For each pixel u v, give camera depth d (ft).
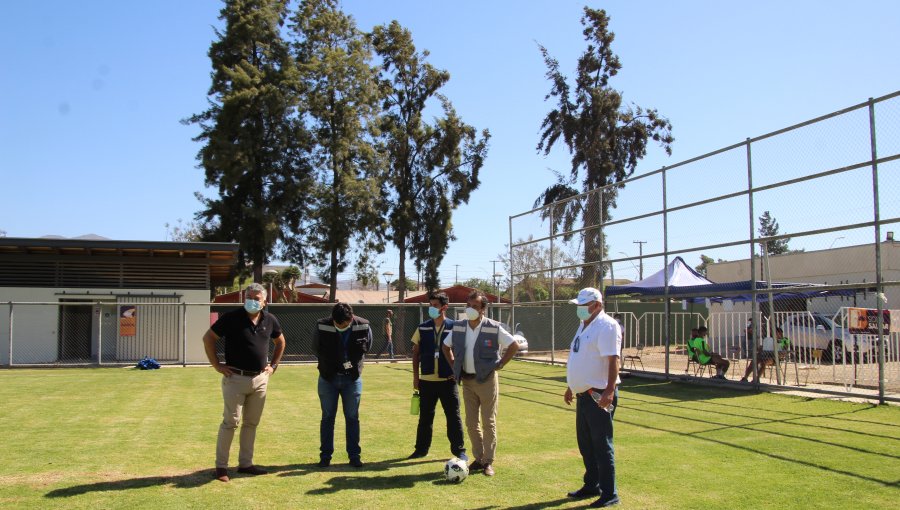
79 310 79.15
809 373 50.75
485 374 22.65
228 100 106.32
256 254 111.24
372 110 117.08
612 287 60.34
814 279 74.49
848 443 27.68
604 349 19.03
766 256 45.85
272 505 18.71
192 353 80.79
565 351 83.15
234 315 22.25
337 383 23.82
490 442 22.88
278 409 38.11
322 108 114.11
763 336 52.54
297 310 88.79
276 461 24.38
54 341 77.87
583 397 19.62
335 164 115.14
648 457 25.08
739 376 55.72
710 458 24.93
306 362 81.00
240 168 106.01
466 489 20.67
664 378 54.19
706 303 60.18
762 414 35.68
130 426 31.73
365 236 116.06
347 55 115.65
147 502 18.78
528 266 77.71
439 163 118.21
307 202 116.37
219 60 111.55
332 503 18.97
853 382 43.50
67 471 22.34
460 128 118.11
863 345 44.62
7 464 23.34
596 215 65.21
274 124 112.88
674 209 53.36
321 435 23.85
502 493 20.25
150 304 71.92
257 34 112.47
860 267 68.13
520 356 79.51
